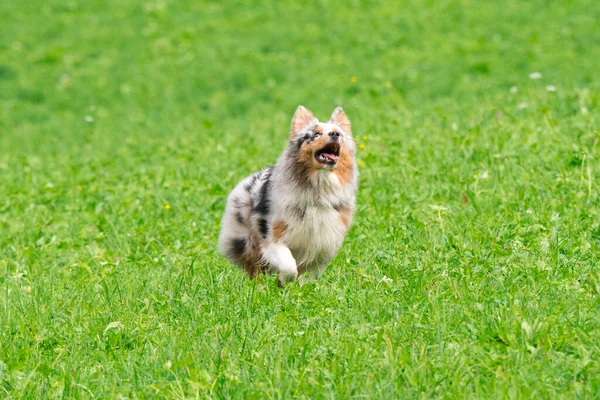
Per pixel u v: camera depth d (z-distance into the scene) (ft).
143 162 67.87
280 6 128.98
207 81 106.63
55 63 115.44
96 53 117.50
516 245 34.65
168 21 125.80
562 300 28.68
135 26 124.98
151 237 44.62
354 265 35.76
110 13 129.70
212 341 27.73
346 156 34.45
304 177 33.81
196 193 52.80
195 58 113.91
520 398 22.44
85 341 29.14
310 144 33.35
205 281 34.06
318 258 34.96
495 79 96.58
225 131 80.38
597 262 32.78
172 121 93.76
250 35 119.65
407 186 48.03
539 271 31.58
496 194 43.91
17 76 111.86
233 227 36.76
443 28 115.85
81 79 110.32
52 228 49.42
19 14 130.21
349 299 30.68
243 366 25.31
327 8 126.52
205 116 95.91
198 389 24.13
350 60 108.27
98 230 48.06
